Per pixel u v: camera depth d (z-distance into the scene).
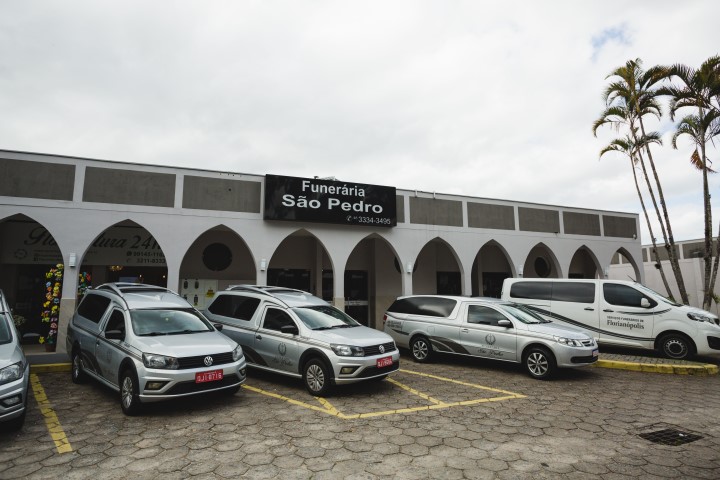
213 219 12.58
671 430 5.58
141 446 4.95
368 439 5.20
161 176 12.15
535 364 8.59
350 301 17.83
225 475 4.21
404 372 9.20
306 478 4.16
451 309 10.05
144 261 14.20
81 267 13.62
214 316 9.29
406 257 15.09
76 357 7.92
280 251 16.72
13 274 13.24
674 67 14.71
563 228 18.08
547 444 5.06
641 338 10.62
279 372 7.76
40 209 10.87
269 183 13.12
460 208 16.25
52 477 4.17
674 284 24.53
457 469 4.37
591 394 7.41
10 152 10.79
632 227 19.75
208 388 6.17
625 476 4.24
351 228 14.37
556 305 11.94
